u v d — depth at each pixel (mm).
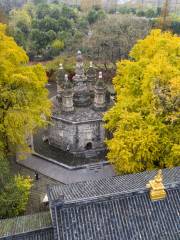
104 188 28062
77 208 24750
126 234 23953
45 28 92688
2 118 41344
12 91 40469
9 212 33312
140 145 37000
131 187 27281
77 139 49688
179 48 47531
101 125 49719
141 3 153250
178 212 25469
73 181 45156
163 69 40938
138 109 41062
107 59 74875
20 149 45719
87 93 52812
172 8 141500
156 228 24469
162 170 31922
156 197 25688
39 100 43688
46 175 46281
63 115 50031
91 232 23797
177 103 38375
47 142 53656
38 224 28016
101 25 76938
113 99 60719
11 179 35094
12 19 100000
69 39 83438
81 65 51312
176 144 36844
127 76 46094
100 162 48844
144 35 75188
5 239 25828
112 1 148000
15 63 43094
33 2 150625
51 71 78188
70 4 155375
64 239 23281
